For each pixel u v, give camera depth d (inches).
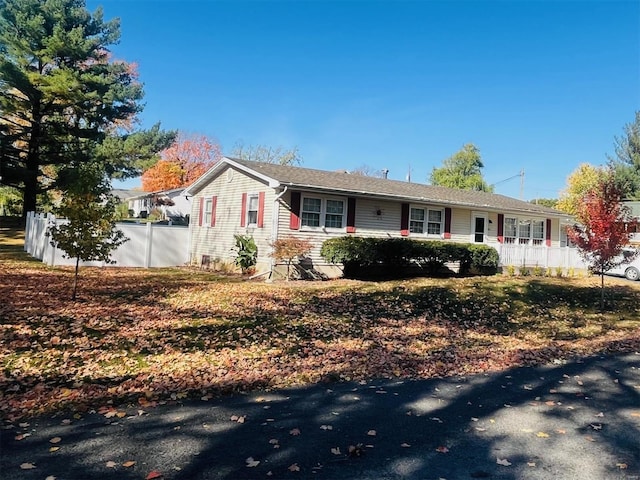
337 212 619.8
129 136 1069.1
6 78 874.8
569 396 199.3
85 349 241.6
